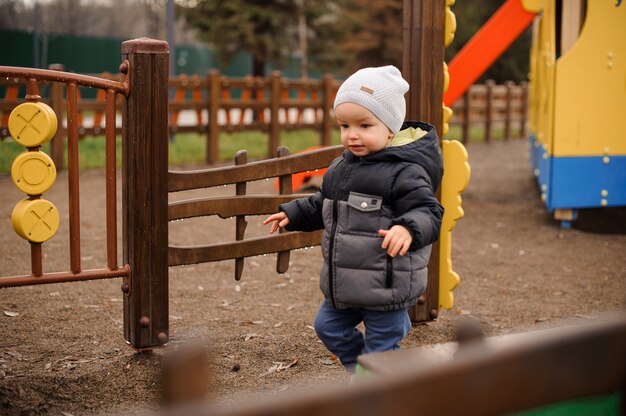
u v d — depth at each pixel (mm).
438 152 2918
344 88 2867
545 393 1197
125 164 3504
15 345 3863
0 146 11102
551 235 7219
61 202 8461
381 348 2887
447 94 7816
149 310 3551
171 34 14656
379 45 25547
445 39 3969
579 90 7254
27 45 26219
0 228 7082
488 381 1132
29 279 3305
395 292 2803
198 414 917
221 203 3725
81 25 37438
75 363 3570
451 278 4129
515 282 5457
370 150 2859
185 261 3684
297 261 6094
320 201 3049
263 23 21094
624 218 8109
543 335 1267
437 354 1711
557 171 7336
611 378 1261
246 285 5301
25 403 3086
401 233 2584
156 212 3510
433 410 1074
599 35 7188
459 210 4016
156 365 3516
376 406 1019
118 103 11742
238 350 3850
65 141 11164
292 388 3338
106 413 3043
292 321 4414
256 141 15383
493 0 28547
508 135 18984
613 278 5582
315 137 16828
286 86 13289
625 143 7355
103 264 5828
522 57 29766
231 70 34000
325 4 21812
